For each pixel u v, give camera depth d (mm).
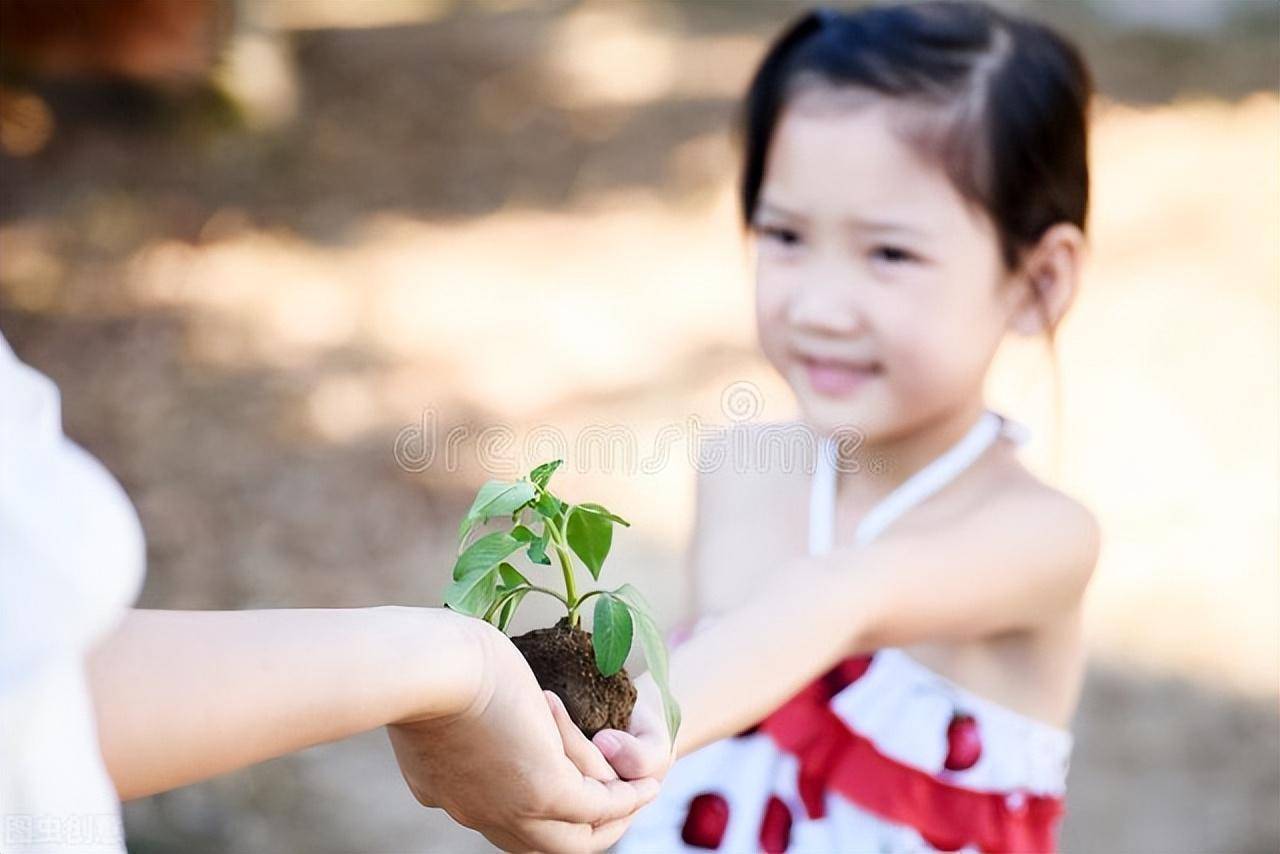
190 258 9719
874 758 2385
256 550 6414
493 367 8273
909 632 2258
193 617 1336
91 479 1045
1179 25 15117
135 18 11148
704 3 18016
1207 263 9789
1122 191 11148
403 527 6594
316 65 14109
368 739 5277
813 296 2338
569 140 12719
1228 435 7477
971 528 2357
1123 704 5430
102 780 1077
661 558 6066
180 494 6836
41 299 8969
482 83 14109
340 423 7508
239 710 1298
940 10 2482
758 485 2602
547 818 1577
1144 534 6559
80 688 1061
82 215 10203
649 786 1663
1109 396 7887
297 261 9836
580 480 6609
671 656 2070
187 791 4918
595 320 9047
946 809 2389
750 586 2551
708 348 8570
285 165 11398
